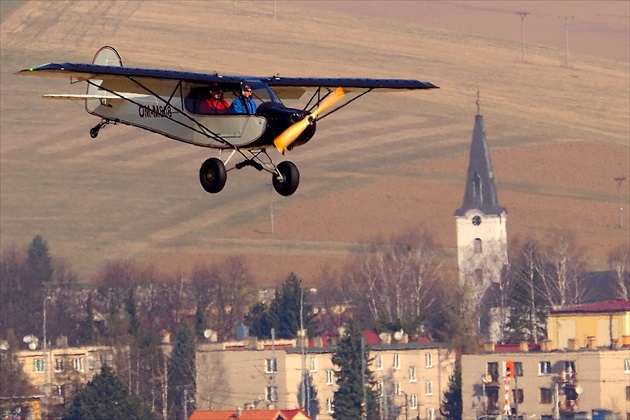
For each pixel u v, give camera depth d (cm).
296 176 9975
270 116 9781
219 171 10056
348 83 10569
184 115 9994
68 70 9325
